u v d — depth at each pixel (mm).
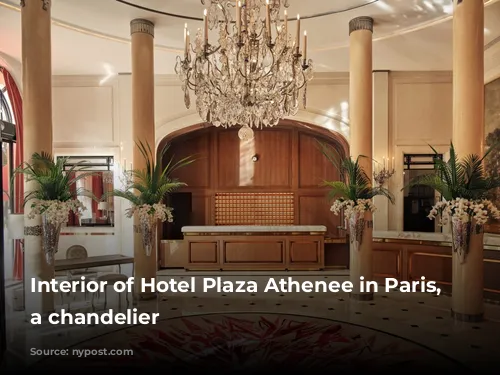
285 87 6605
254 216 12727
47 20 6469
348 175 7711
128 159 11047
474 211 6059
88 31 8398
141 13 7758
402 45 9047
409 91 10883
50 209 6078
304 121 11141
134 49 8016
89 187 11172
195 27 8383
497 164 8383
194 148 12828
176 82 11195
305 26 8289
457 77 6359
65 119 11141
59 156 11125
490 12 7281
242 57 6273
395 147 10891
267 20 6066
